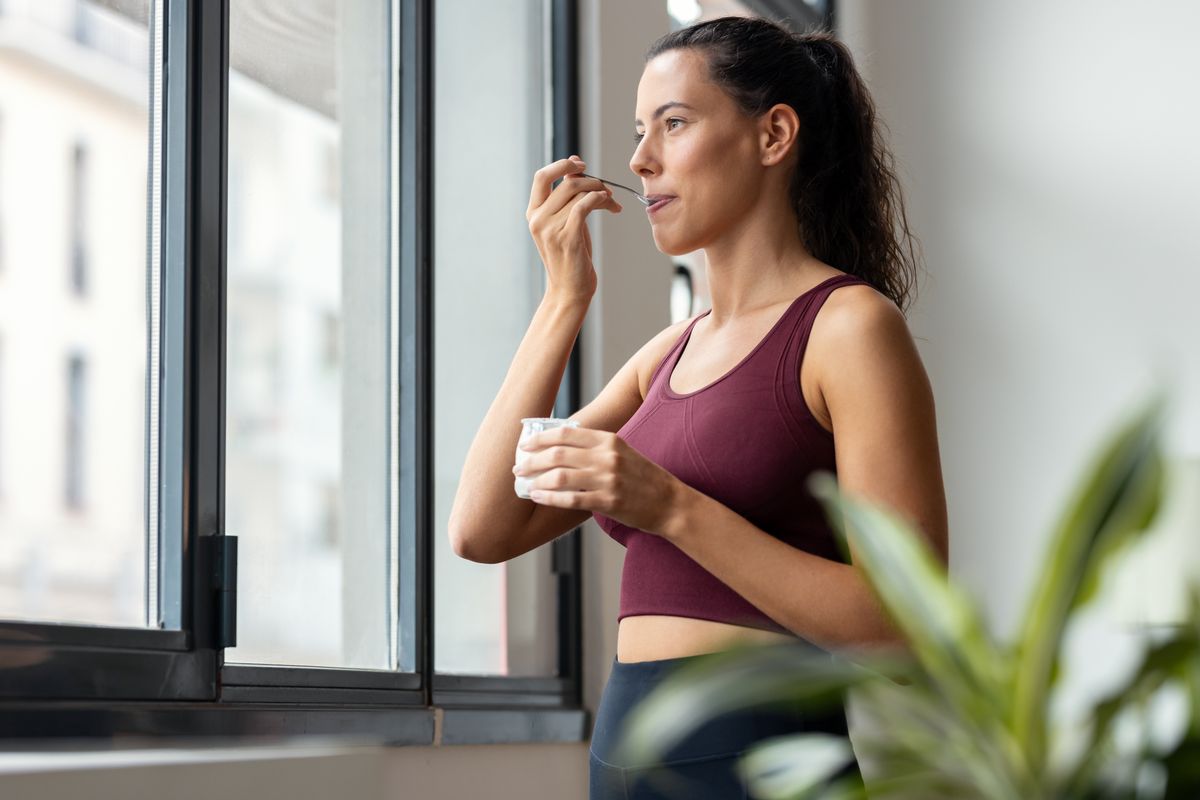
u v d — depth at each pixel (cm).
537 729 258
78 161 191
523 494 138
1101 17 425
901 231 440
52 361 188
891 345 141
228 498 209
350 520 233
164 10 198
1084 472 72
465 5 274
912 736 79
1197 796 70
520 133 288
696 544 133
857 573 132
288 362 223
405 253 247
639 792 141
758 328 149
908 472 137
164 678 179
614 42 305
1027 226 427
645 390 171
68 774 143
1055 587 72
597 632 284
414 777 222
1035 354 420
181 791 156
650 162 156
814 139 159
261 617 213
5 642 155
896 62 450
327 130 235
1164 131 412
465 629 259
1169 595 349
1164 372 74
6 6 186
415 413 243
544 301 171
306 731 197
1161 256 408
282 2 227
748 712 135
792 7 423
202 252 193
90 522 186
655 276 310
